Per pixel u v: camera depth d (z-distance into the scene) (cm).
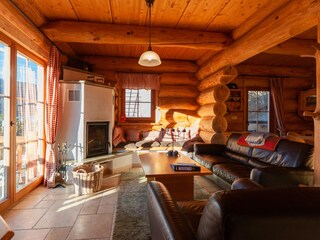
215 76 474
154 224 146
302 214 79
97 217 257
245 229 77
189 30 384
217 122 475
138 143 521
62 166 384
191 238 102
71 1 294
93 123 434
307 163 260
